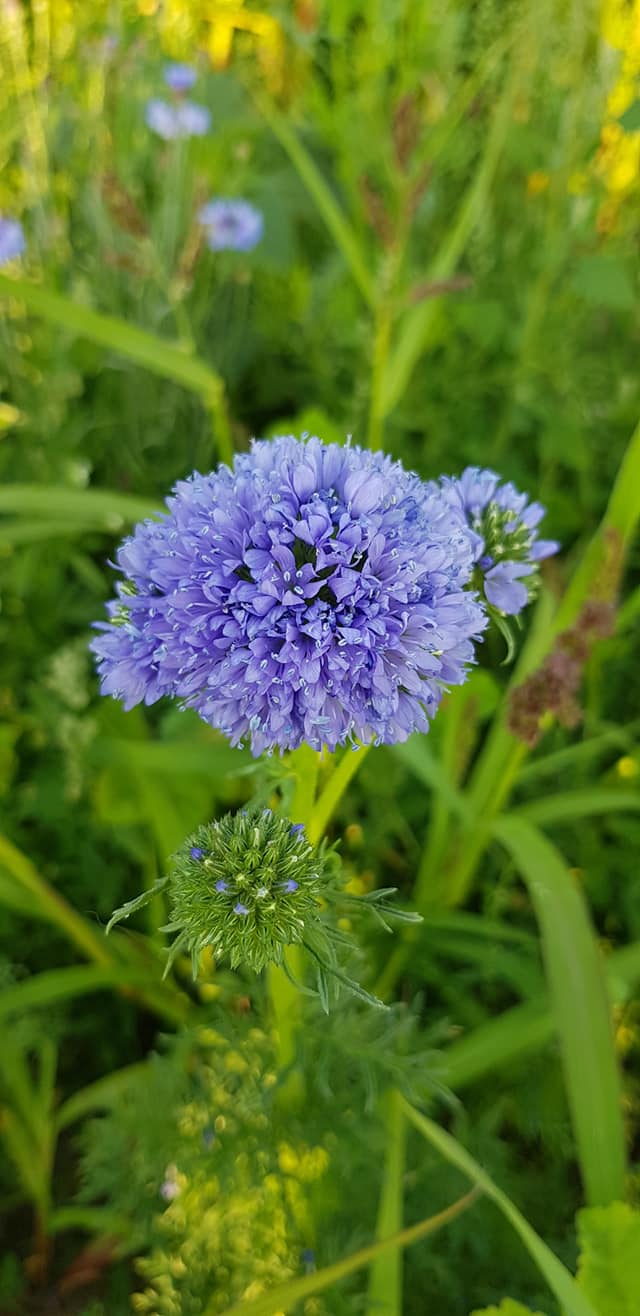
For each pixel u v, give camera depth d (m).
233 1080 0.08
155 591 0.06
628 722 0.13
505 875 0.11
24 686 0.13
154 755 0.10
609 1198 0.08
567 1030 0.08
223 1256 0.09
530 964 0.10
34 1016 0.11
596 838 0.12
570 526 0.14
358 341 0.15
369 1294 0.08
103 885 0.12
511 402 0.15
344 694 0.06
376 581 0.06
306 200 0.17
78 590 0.14
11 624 0.13
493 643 0.13
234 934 0.06
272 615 0.06
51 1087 0.10
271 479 0.06
